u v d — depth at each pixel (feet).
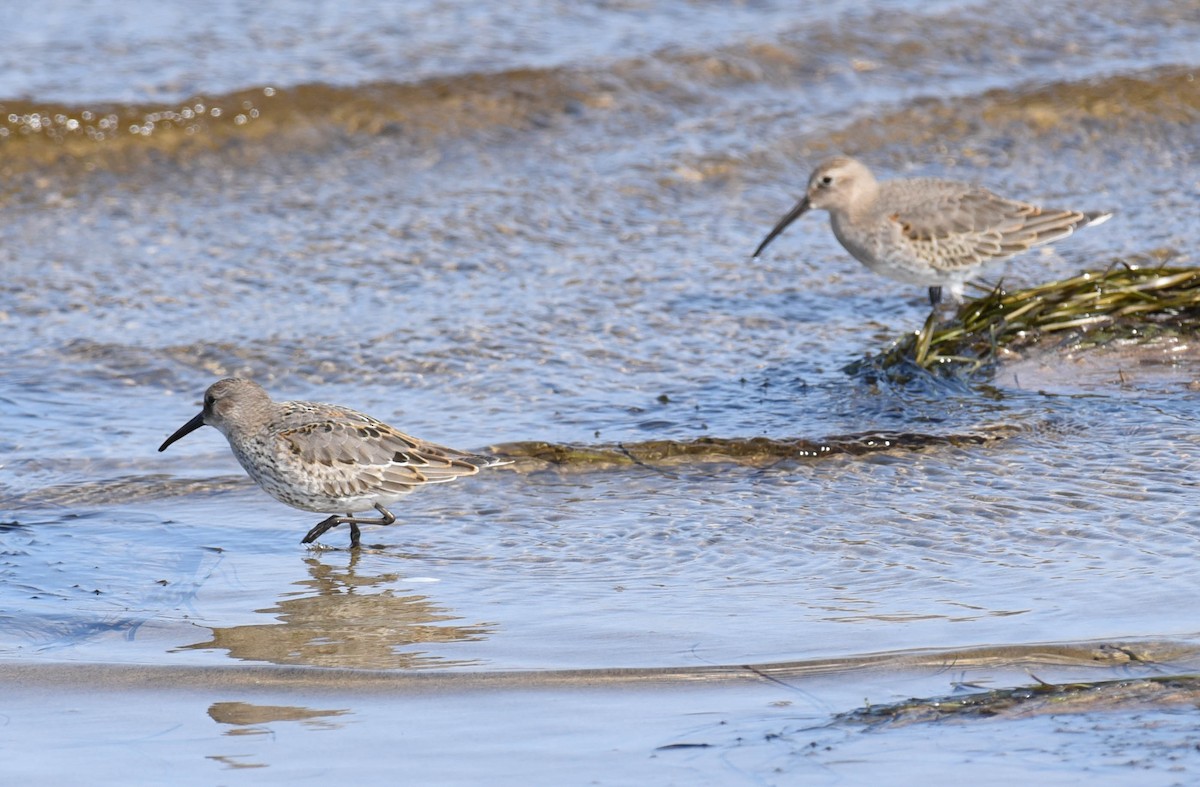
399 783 25.25
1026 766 25.00
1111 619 30.76
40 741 26.78
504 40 72.02
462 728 27.14
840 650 29.76
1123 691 27.45
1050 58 73.87
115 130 63.93
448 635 31.45
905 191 48.98
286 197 61.72
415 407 45.47
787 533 36.55
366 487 37.42
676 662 29.55
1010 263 55.36
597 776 25.25
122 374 47.96
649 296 53.83
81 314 52.08
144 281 54.75
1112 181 63.77
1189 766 24.79
